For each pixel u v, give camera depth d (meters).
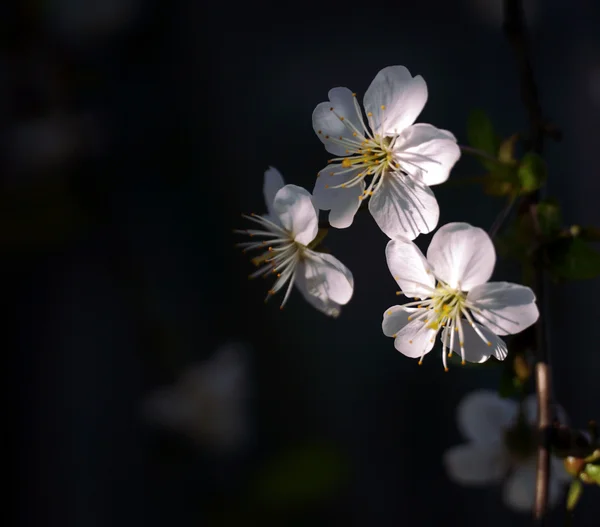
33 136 0.76
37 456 0.69
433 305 0.49
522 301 0.48
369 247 0.79
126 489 0.70
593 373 0.74
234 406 0.72
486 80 0.81
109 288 0.76
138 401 0.73
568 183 0.77
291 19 0.85
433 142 0.49
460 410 0.54
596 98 0.78
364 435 0.77
